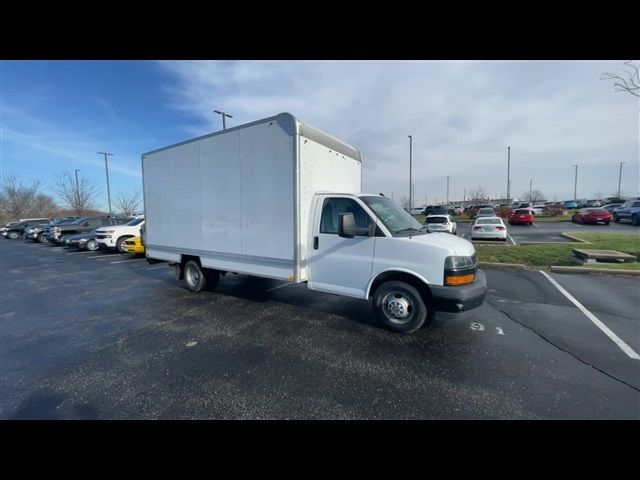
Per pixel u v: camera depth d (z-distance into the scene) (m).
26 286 8.12
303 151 4.60
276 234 4.84
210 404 2.77
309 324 4.73
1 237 33.31
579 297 5.77
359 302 5.92
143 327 4.80
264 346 3.97
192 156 6.01
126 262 12.22
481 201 60.00
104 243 14.46
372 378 3.15
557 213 32.34
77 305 6.16
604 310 5.07
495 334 4.20
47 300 6.63
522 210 24.41
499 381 3.06
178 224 6.52
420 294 4.12
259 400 2.82
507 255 9.83
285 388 3.00
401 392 2.90
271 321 4.90
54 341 4.32
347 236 4.35
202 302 6.05
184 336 4.38
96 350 3.98
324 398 2.83
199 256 6.16
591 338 4.02
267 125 4.78
